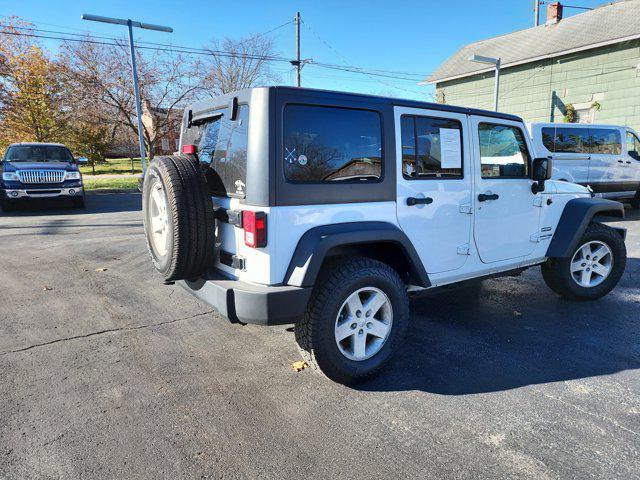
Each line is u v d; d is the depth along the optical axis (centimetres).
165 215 299
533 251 425
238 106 285
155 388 296
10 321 406
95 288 504
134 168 3269
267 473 218
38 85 2061
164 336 378
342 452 234
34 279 537
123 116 2398
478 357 344
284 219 271
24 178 1109
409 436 248
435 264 349
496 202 383
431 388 299
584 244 453
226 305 276
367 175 304
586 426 256
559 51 1661
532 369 324
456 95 2109
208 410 271
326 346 287
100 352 346
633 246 736
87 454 230
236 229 287
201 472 219
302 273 271
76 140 2444
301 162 277
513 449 236
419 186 329
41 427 252
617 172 1098
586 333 389
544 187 419
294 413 270
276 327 399
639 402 281
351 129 296
